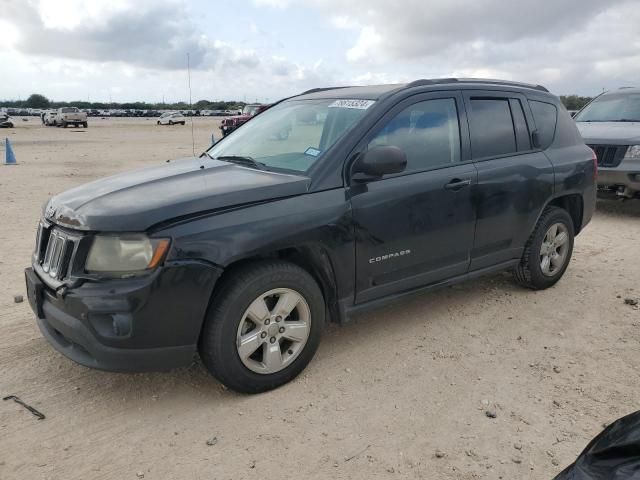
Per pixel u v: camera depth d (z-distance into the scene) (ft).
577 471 6.46
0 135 128.57
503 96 15.79
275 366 11.42
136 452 9.68
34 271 11.82
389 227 12.67
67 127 182.09
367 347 13.57
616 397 11.32
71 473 9.15
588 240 23.98
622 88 33.60
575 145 17.89
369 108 12.94
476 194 14.35
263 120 15.76
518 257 16.40
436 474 9.09
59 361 12.84
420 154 13.51
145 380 12.03
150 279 9.84
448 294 17.17
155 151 78.48
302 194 11.53
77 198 11.51
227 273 10.91
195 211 10.40
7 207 31.04
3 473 9.13
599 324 14.97
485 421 10.52
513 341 13.93
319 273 12.07
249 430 10.27
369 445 9.82
